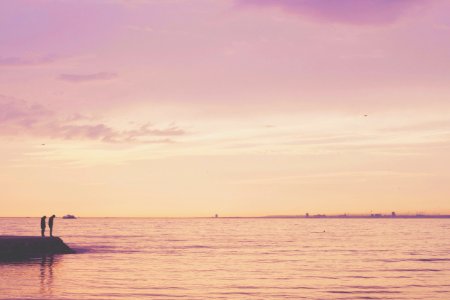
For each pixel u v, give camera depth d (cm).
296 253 6250
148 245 7981
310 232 16225
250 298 2809
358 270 4216
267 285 3297
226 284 3325
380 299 2814
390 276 3803
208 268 4300
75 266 4275
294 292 3025
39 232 13562
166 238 11044
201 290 3059
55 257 5147
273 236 12600
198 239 10569
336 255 5919
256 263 4809
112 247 7281
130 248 7081
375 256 5762
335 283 3409
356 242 9244
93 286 3133
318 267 4450
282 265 4631
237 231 17500
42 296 2748
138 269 4134
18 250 5016
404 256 5756
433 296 2919
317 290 3108
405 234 13900
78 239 9950
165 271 4025
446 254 6097
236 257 5556
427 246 7856
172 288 3120
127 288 3084
